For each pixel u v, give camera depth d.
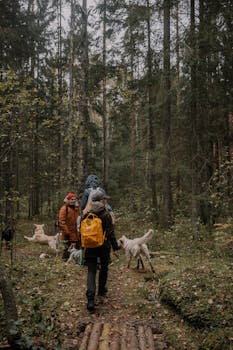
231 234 9.53
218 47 11.16
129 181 24.00
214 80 11.66
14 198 8.94
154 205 16.20
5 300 4.30
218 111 12.27
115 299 6.24
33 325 4.76
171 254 9.48
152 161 14.16
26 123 8.48
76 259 8.53
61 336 4.78
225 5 11.48
